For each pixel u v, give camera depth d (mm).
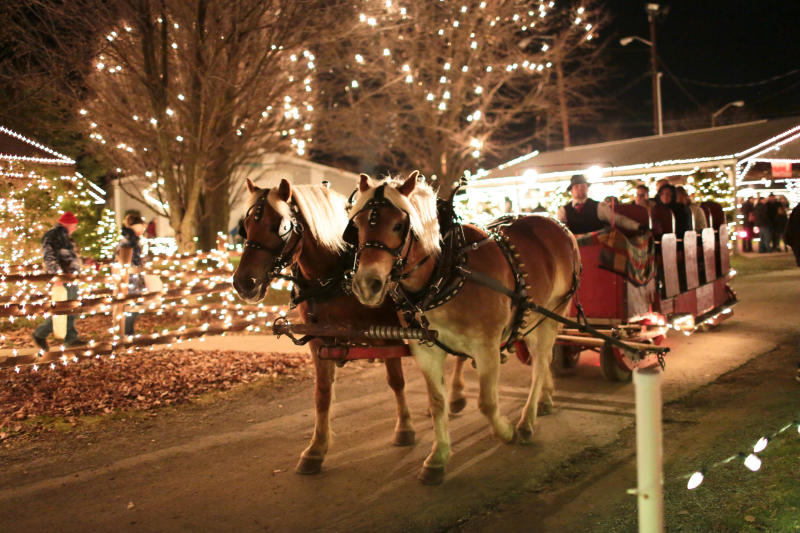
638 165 20469
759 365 7684
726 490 4316
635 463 4941
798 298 12086
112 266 8703
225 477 4902
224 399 7004
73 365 8266
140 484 4805
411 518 4148
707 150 19891
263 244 4734
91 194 15984
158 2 11914
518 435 5406
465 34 23906
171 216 12898
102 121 12883
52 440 5758
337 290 5035
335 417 6324
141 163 14992
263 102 13117
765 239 20719
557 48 25375
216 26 12219
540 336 5895
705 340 9023
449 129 25938
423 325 4574
